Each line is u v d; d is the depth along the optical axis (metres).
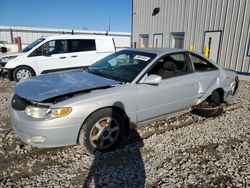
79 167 3.06
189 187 2.72
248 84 8.95
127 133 3.72
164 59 4.07
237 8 9.77
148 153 3.45
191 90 4.33
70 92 3.12
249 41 9.50
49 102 3.01
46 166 3.06
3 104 5.56
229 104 6.00
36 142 2.98
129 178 2.85
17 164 3.08
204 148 3.64
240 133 4.24
